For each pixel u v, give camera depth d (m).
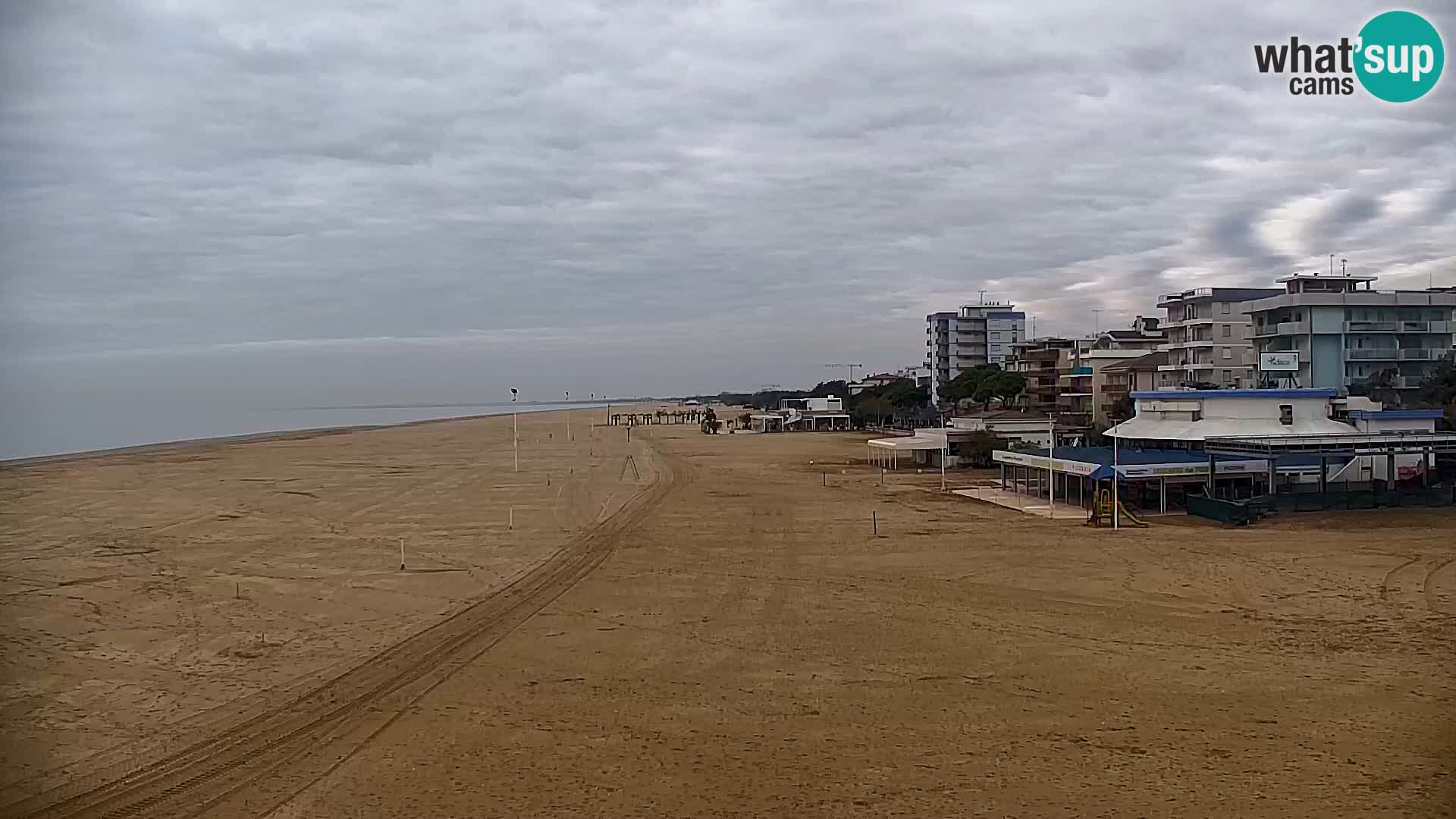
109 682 20.83
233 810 14.41
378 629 25.42
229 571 33.47
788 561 34.94
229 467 79.94
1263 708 18.42
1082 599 28.12
